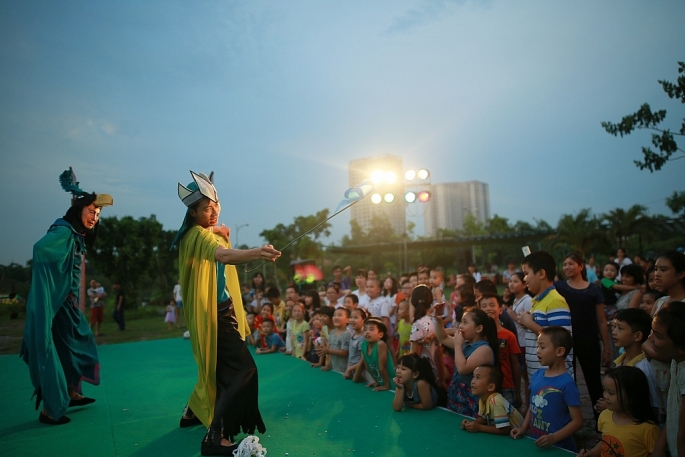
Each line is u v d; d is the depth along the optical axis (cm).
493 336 438
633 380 310
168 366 743
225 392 374
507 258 5106
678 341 274
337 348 637
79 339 495
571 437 366
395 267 5256
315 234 3956
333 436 390
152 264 2927
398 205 6812
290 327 805
